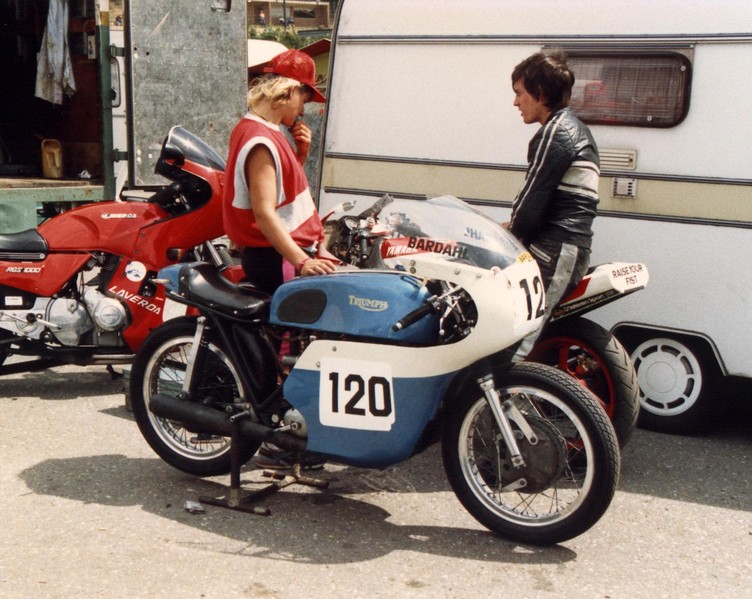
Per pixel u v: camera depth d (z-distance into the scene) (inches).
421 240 150.7
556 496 158.4
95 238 208.1
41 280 206.8
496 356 151.6
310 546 145.3
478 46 220.4
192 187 200.7
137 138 298.5
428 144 229.5
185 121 310.3
